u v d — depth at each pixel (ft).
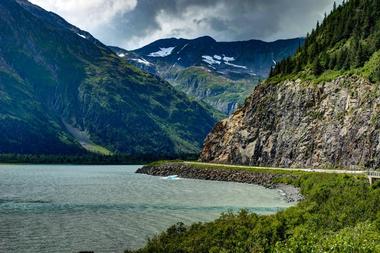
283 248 115.96
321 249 106.11
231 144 649.61
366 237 114.93
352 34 620.90
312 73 579.48
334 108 499.10
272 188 407.64
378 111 428.56
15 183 474.49
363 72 491.31
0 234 202.90
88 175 635.66
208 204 297.53
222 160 654.12
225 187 423.23
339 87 506.48
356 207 173.99
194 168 602.03
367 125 434.71
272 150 567.18
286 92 587.27
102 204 301.43
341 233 125.49
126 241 189.16
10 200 322.75
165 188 417.49
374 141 417.49
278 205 287.89
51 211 270.26
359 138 438.40
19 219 241.76
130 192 381.81
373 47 526.98
